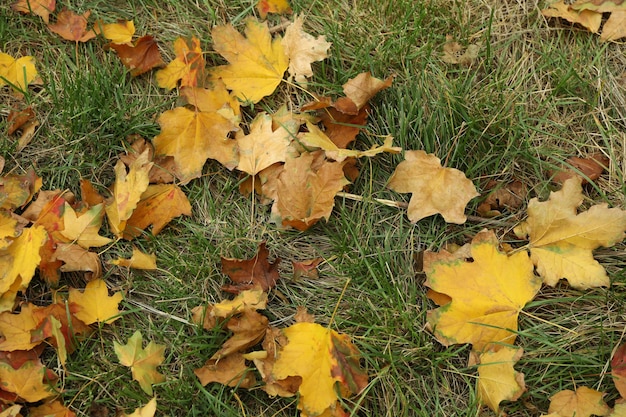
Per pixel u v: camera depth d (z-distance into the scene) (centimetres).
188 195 200
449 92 207
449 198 191
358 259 192
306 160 191
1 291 179
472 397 175
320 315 188
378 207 199
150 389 171
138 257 186
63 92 208
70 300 180
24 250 181
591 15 219
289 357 171
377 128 206
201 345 179
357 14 221
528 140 202
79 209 194
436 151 203
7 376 170
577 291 188
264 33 208
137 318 187
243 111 209
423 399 180
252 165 195
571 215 186
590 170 202
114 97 209
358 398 176
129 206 185
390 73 213
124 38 213
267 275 189
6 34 214
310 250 195
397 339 183
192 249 193
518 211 199
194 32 220
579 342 183
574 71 210
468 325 179
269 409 177
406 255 194
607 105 212
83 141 204
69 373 176
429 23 219
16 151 203
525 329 184
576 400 170
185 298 188
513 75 215
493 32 221
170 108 209
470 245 187
